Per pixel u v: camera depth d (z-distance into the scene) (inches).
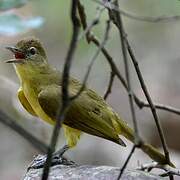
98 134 382.9
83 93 388.5
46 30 808.9
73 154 631.2
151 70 813.9
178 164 639.1
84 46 767.1
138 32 839.7
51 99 390.3
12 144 666.8
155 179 336.5
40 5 773.9
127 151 634.8
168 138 677.3
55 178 349.4
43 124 571.5
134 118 270.1
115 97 754.2
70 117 380.8
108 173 346.0
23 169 653.3
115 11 291.7
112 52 791.7
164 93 760.3
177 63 818.2
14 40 687.1
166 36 847.7
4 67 748.0
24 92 408.8
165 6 783.1
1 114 296.2
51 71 407.5
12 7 272.8
